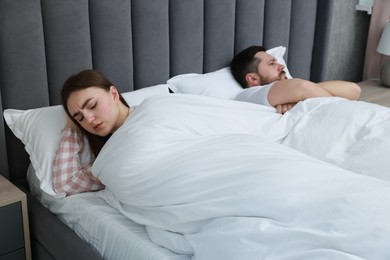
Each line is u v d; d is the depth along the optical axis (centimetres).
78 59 193
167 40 219
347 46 337
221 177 126
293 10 273
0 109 179
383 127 169
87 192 164
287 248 109
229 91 232
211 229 123
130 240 138
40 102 189
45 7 181
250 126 174
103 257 148
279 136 178
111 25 199
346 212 107
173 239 130
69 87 162
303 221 112
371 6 324
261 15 255
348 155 165
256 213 117
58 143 171
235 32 249
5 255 162
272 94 206
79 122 166
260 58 240
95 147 173
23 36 178
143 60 214
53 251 163
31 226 174
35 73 184
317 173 120
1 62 177
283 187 117
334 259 101
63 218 167
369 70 341
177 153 139
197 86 225
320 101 189
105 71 204
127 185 140
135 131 147
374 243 101
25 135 177
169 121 151
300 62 288
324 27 288
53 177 165
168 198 131
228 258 115
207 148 137
